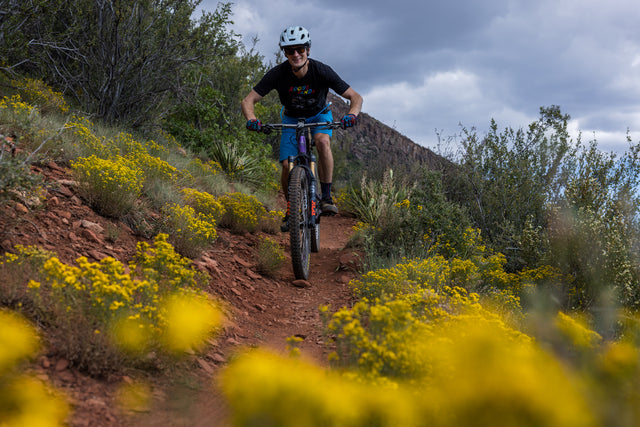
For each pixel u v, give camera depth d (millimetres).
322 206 5156
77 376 1946
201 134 10344
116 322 2104
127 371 2111
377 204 9242
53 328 2168
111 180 4137
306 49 4648
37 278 2428
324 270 5559
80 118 6398
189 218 4363
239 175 9992
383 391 1483
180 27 8070
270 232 6848
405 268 4109
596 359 1755
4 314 2098
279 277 4977
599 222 3906
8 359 1811
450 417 1417
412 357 1738
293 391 1374
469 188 7199
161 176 5645
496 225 6582
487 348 1534
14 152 3291
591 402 1361
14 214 3189
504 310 3469
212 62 9320
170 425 1759
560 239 4121
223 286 3998
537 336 2168
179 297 2432
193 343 2523
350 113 4773
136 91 8023
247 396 1384
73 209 3889
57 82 7766
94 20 7633
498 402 1323
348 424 1397
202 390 2105
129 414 1797
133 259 3527
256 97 5039
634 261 3795
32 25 6848
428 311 2486
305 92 4930
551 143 6922
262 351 2666
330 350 2848
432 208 5859
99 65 7773
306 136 4879
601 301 3230
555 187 6582
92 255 3293
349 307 3949
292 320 3771
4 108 4957
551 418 1270
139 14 7766
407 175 10711
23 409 1603
